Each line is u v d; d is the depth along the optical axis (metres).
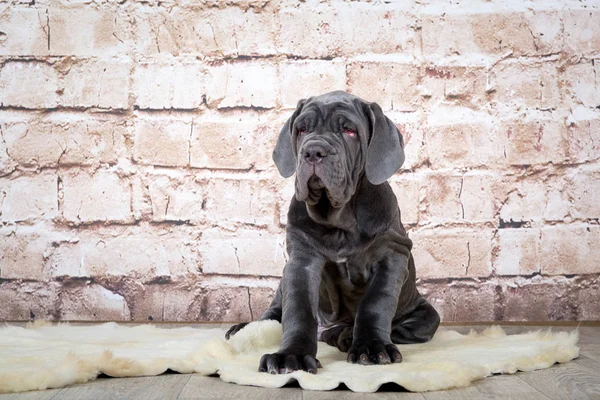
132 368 1.22
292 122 1.46
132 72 2.01
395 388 1.16
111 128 2.00
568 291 1.96
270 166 1.99
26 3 2.02
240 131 1.99
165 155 2.00
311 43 2.00
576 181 1.98
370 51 1.99
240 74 2.00
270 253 1.97
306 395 1.12
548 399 1.10
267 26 2.00
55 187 2.00
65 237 1.99
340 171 1.32
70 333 1.66
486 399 1.10
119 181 2.00
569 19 2.00
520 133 1.98
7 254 1.99
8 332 1.62
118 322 1.96
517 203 1.98
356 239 1.42
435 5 2.00
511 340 1.56
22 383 1.13
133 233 1.99
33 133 2.01
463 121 1.98
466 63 1.99
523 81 1.99
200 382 1.19
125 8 2.01
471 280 1.97
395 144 1.42
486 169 1.98
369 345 1.30
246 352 1.39
